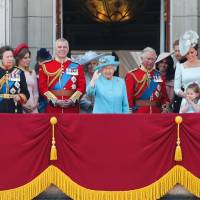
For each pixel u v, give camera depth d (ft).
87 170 119.75
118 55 206.49
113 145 119.65
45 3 180.45
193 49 136.46
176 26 180.04
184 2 179.52
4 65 131.64
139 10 261.65
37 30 180.24
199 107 128.77
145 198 119.34
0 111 130.82
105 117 119.85
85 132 119.75
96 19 263.49
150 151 119.34
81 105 141.08
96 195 119.55
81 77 133.90
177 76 137.80
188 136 119.24
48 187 121.29
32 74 140.56
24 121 119.75
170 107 145.18
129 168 119.55
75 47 271.08
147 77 140.05
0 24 179.83
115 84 130.21
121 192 119.34
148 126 119.44
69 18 263.49
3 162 119.55
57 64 133.59
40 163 119.55
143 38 273.33
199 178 119.14
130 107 139.33
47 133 119.75
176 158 118.62
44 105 142.51
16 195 119.44
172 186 119.65
